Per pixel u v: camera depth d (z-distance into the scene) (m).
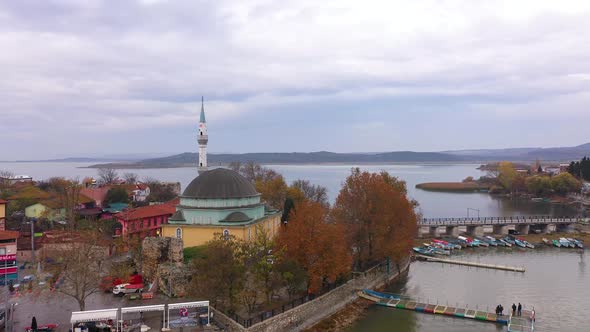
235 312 70.56
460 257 130.38
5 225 116.00
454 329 75.69
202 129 153.38
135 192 193.75
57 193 164.75
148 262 81.19
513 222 166.75
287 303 75.44
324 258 80.31
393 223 102.56
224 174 104.62
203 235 96.38
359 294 90.94
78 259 71.94
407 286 100.19
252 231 99.62
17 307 70.44
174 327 62.56
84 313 59.12
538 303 88.25
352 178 107.62
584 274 110.62
